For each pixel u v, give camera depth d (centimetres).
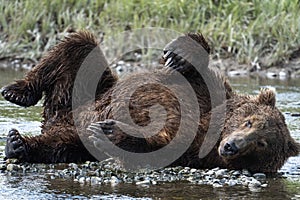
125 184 1595
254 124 1673
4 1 3669
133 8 3584
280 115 1727
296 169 1788
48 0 3625
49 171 1683
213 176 1670
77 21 3528
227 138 1656
